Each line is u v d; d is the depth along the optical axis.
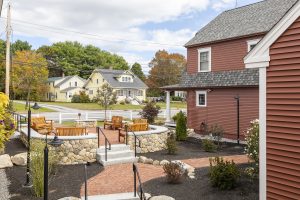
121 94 62.31
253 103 18.86
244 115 19.41
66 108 46.34
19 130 17.08
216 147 16.61
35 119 18.31
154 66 76.81
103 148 13.98
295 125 6.63
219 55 21.84
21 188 9.66
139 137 15.62
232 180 9.06
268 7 21.67
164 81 74.75
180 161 12.83
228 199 8.46
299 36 6.64
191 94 23.62
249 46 19.77
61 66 86.56
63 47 91.94
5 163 11.95
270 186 7.11
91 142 13.80
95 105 52.97
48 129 16.92
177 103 66.12
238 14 23.64
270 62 7.21
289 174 6.71
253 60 7.59
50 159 10.62
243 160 13.43
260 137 7.36
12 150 13.90
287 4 20.39
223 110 20.91
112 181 10.73
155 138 16.31
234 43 20.77
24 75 48.38
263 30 18.73
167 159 14.26
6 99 9.10
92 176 11.41
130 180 10.79
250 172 9.91
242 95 19.56
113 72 66.12
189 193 9.14
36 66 49.91
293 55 6.74
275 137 7.04
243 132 19.38
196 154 15.59
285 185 6.79
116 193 9.42
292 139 6.68
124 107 50.91
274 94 7.11
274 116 7.08
